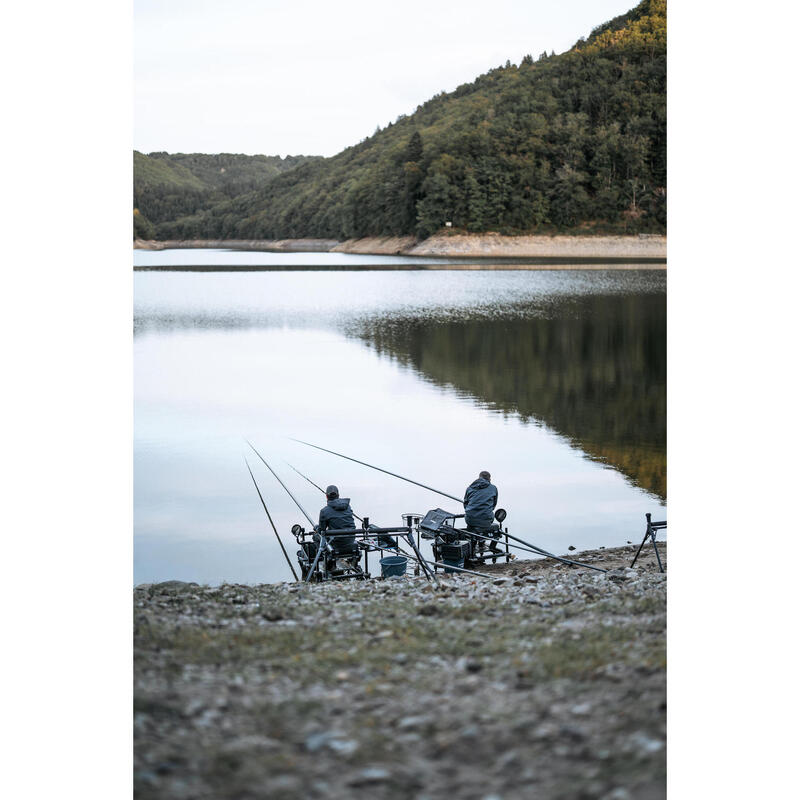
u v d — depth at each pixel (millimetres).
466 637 5016
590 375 20547
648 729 3609
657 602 5898
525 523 9930
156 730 3670
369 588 7094
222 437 14469
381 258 104562
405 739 3582
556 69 146125
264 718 3787
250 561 8594
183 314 34750
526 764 3375
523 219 121938
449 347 25188
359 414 16375
